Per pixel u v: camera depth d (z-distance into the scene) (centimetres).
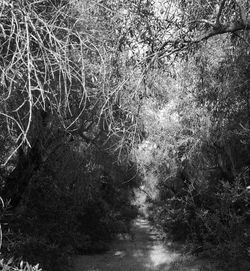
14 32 249
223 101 720
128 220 2359
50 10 314
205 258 1223
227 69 594
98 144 842
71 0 292
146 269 1242
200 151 1129
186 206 1373
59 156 955
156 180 1853
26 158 827
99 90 342
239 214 1079
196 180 1258
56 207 1004
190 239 1426
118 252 1521
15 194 830
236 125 826
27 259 767
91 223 1538
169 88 466
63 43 287
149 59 345
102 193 1872
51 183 981
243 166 1075
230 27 342
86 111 519
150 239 1795
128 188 2331
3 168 864
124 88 334
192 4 364
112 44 336
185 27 353
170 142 1121
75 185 1074
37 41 254
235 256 977
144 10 344
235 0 346
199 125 1027
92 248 1477
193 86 728
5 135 490
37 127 573
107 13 334
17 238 755
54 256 938
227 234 1045
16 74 258
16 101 366
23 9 246
